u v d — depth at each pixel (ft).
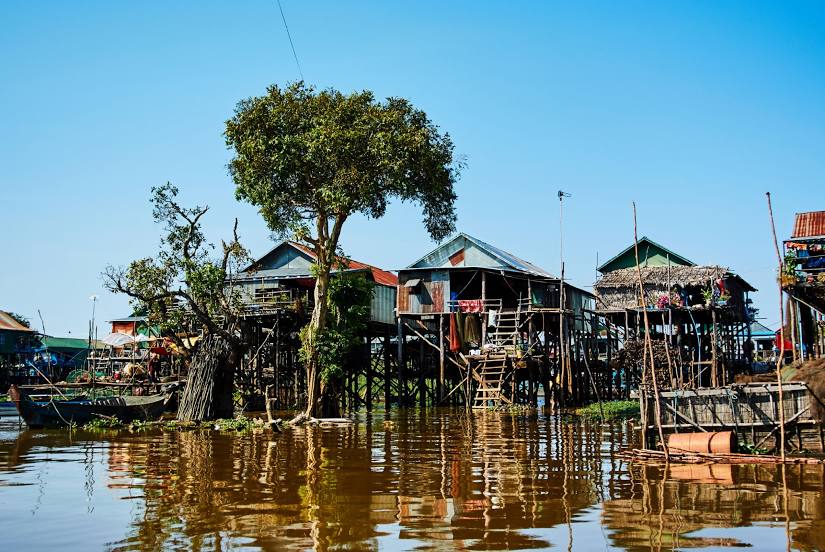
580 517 36.29
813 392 56.29
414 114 99.50
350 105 94.79
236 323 103.50
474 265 137.90
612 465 53.06
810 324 94.53
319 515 36.73
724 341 132.36
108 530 34.06
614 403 115.85
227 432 80.23
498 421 94.63
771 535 32.63
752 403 58.85
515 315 133.08
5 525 35.12
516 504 39.34
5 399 156.25
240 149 94.73
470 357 122.83
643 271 123.34
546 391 129.49
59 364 211.41
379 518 36.11
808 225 94.58
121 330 186.50
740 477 47.06
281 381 126.41
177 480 47.09
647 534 32.96
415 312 132.46
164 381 121.90
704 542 31.63
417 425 88.89
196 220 107.96
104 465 54.19
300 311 123.65
